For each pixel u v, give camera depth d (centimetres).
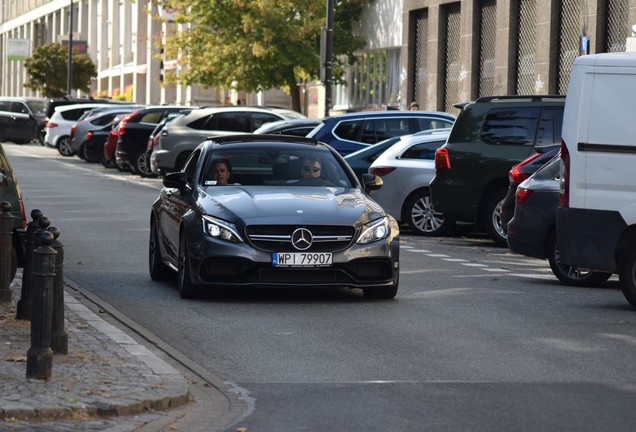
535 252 2591
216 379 1542
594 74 2161
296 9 7675
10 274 2067
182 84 8131
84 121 7638
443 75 6700
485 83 6262
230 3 7775
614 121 2148
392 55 7469
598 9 5166
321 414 1348
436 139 3684
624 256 2161
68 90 12525
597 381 1530
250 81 7806
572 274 2552
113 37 14412
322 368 1614
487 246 3397
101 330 1834
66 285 2411
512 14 5909
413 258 3033
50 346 1496
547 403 1402
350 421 1312
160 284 2475
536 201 2589
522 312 2120
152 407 1362
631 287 2159
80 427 1260
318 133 4038
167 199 2458
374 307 2166
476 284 2519
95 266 2753
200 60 7944
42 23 17538
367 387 1493
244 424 1299
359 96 7925
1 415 1279
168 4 8106
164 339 1839
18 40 16275
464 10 6369
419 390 1473
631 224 2139
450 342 1811
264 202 2225
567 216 2180
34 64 13400
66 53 13412
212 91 11388
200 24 7925
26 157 8281
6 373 1466
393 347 1769
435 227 3656
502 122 3375
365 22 7688
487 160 3366
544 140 3338
